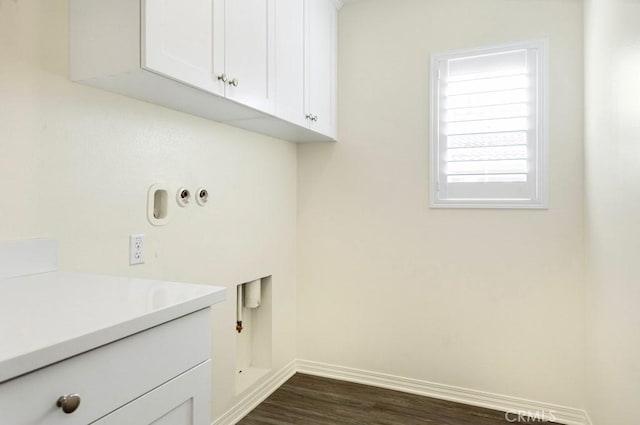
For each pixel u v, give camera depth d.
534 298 2.25
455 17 2.39
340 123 2.68
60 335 0.67
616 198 1.59
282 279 2.63
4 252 1.15
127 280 1.12
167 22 1.31
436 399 2.41
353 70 2.64
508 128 2.28
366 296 2.62
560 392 2.21
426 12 2.46
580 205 2.16
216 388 2.04
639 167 1.33
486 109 2.32
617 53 1.56
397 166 2.54
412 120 2.50
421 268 2.49
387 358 2.58
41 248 1.24
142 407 0.81
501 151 2.29
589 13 2.01
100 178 1.45
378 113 2.58
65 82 1.33
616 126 1.58
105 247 1.47
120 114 1.52
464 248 2.39
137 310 0.83
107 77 1.32
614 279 1.62
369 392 2.50
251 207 2.30
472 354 2.38
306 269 2.78
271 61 1.88
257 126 2.16
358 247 2.64
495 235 2.32
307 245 2.78
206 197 1.94
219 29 1.54
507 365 2.31
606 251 1.73
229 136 2.12
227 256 2.10
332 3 2.58
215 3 1.53
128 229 1.55
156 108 1.68
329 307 2.72
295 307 2.80
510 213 2.29
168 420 0.88
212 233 2.00
